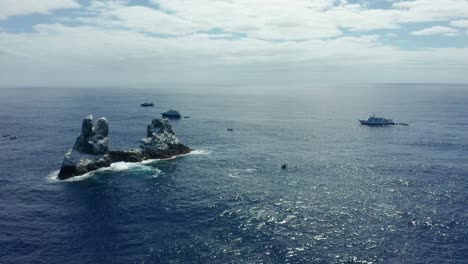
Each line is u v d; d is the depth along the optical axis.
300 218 78.25
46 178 105.69
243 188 97.62
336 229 73.06
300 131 195.50
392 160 127.44
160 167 117.88
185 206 84.88
